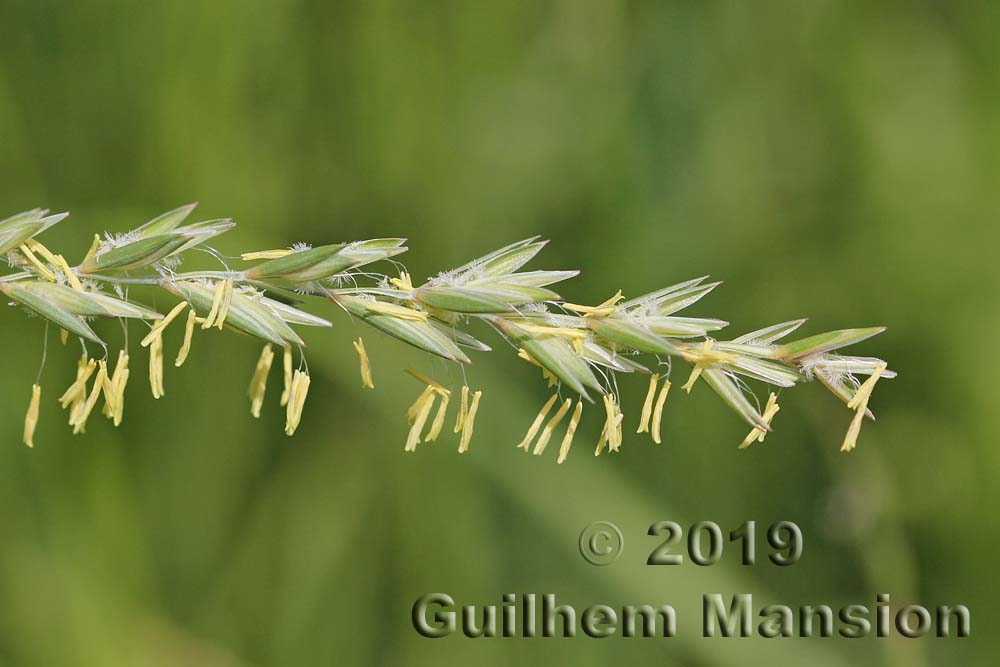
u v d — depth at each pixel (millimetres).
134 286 4352
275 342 1986
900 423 5371
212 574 4367
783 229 5422
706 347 2047
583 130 5113
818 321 5496
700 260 5332
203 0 4277
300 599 4473
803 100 5375
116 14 4227
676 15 5180
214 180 4414
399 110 4746
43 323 4207
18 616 3967
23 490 4043
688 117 5250
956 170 5363
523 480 4699
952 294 5363
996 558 5145
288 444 4594
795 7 5266
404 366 4719
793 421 5309
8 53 4137
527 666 4617
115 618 4090
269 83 4480
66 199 4297
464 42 4859
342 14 4562
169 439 4363
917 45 5371
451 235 4988
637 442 5098
